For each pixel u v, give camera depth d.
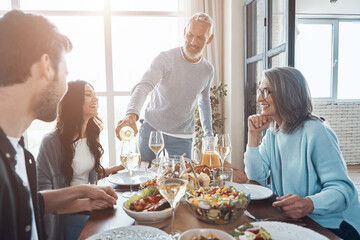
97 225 0.90
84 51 4.23
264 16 3.11
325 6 4.65
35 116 0.75
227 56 3.96
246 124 3.74
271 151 1.48
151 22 4.31
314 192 1.22
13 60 0.63
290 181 1.32
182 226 0.87
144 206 0.96
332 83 5.12
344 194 1.03
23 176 0.79
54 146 1.61
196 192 0.95
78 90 1.67
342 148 5.20
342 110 5.12
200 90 2.32
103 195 1.05
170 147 2.26
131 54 4.31
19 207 0.68
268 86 1.36
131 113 1.78
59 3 4.13
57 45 0.68
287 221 0.91
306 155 1.25
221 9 4.12
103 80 4.30
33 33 0.64
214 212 0.82
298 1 4.48
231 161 3.88
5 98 0.67
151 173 1.51
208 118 2.48
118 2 4.22
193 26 2.06
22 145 0.84
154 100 2.29
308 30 5.06
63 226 1.48
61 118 1.66
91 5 4.18
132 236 0.78
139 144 2.26
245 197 0.86
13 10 0.65
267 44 3.09
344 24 5.09
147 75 2.08
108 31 4.20
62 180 1.64
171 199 0.83
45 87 0.69
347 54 5.13
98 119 1.85
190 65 2.21
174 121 2.23
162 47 4.33
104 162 4.39
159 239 0.76
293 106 1.30
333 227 1.15
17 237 0.68
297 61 4.85
